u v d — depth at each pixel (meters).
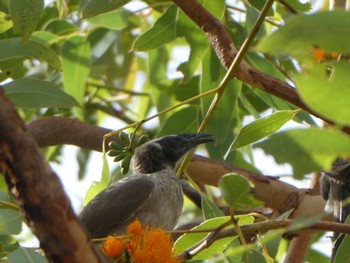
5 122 5.41
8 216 7.60
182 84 11.60
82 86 12.45
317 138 4.64
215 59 10.55
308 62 4.62
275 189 11.36
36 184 5.53
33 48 10.02
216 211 8.91
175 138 12.04
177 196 11.70
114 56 14.62
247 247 6.36
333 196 9.18
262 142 4.73
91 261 5.75
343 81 4.38
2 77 10.40
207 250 7.85
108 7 9.19
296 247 11.09
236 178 6.52
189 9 8.34
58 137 12.04
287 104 10.64
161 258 7.09
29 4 8.95
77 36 12.65
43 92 9.56
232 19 11.58
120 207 11.18
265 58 10.61
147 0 13.38
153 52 13.43
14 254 7.00
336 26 4.20
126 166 9.02
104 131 12.01
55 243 5.68
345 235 8.27
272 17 10.59
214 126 10.52
